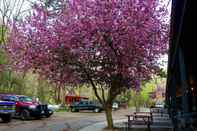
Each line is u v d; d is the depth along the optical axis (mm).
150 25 18031
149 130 18578
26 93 45062
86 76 19859
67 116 34750
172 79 14820
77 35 18297
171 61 12555
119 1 17844
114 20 17656
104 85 21172
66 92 62250
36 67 20016
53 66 19203
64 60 18984
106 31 17719
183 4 6965
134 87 20672
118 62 18328
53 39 18906
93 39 18062
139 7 17891
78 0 18625
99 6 17906
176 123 12156
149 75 19422
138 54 18016
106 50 18234
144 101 82500
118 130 19844
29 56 19953
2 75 39094
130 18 17703
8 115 24250
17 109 27734
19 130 19234
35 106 28359
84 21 17984
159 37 18609
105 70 18969
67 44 18422
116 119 31656
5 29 34281
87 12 18094
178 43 9367
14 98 28109
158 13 18516
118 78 19828
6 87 39875
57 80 19969
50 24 19906
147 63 18703
